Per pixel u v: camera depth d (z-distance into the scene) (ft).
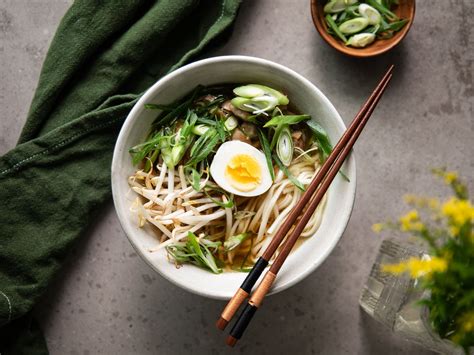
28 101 1.86
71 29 1.72
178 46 1.79
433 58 1.85
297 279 1.52
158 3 1.73
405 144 1.85
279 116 1.59
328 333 1.85
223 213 1.62
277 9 1.85
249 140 1.63
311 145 1.66
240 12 1.84
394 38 1.75
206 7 1.76
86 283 1.84
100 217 1.84
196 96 1.64
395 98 1.85
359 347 1.85
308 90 1.56
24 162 1.72
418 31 1.85
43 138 1.71
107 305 1.85
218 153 1.60
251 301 1.49
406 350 1.85
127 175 1.59
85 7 1.72
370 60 1.85
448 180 1.33
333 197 1.59
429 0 1.86
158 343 1.85
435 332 1.41
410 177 1.84
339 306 1.85
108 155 1.76
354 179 1.53
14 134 1.86
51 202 1.74
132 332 1.85
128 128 1.54
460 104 1.85
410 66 1.85
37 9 1.85
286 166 1.63
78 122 1.71
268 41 1.85
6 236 1.73
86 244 1.84
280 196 1.68
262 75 1.59
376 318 1.79
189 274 1.57
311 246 1.59
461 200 1.28
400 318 1.60
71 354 1.84
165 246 1.59
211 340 1.85
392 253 1.71
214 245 1.62
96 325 1.85
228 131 1.61
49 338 1.84
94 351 1.85
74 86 1.76
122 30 1.76
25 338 1.79
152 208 1.64
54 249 1.73
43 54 1.85
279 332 1.85
